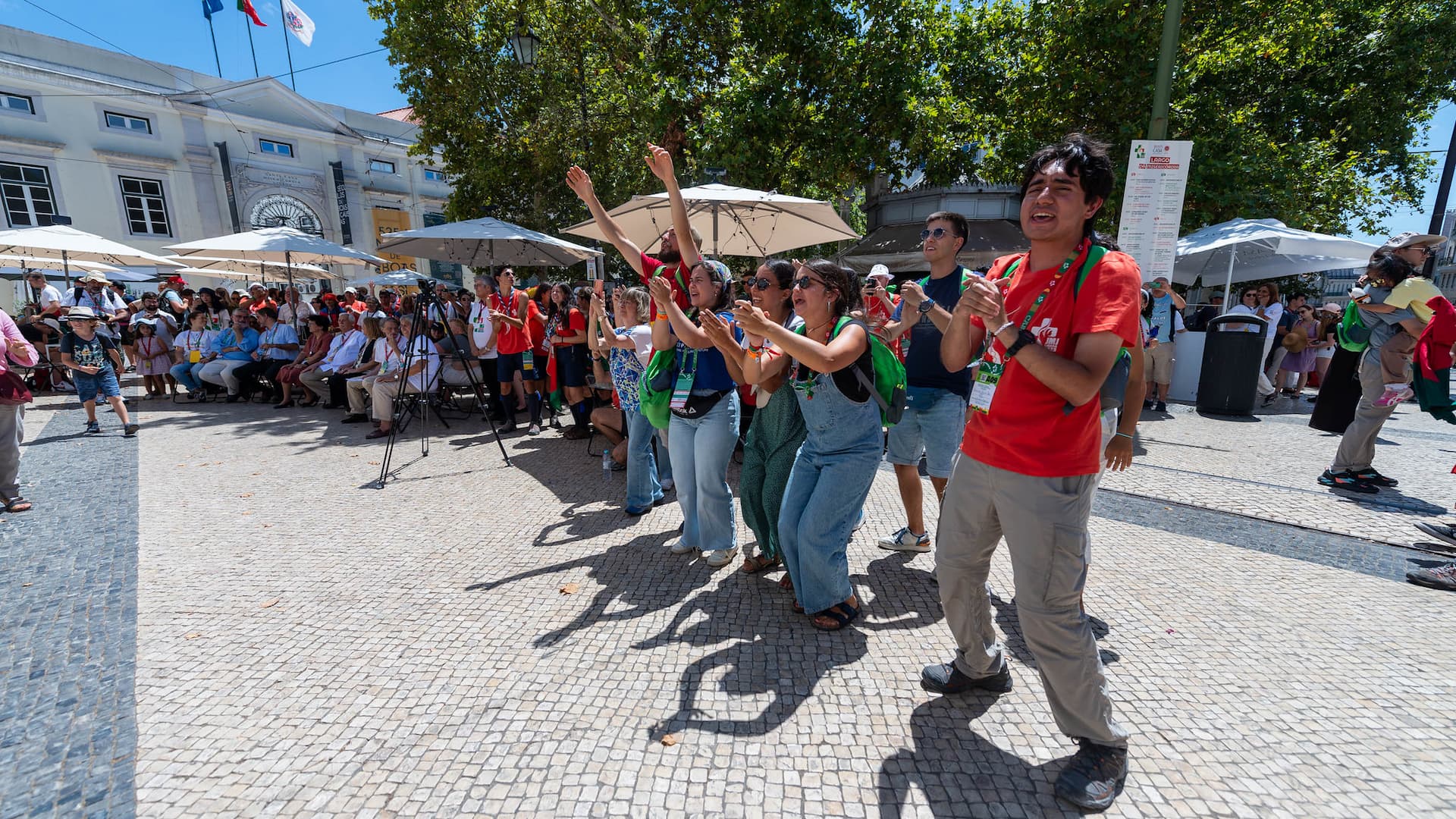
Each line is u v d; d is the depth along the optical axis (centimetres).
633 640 269
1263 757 196
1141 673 240
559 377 717
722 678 241
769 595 311
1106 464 223
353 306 1073
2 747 205
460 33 1259
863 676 243
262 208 2212
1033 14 1047
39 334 1016
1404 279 423
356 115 2453
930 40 1034
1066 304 161
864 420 259
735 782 190
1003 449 173
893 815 177
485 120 1333
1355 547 356
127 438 682
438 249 897
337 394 862
